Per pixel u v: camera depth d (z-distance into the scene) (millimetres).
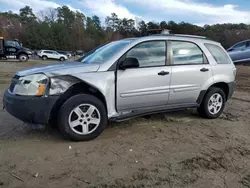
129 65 4125
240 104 7059
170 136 4344
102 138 4168
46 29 80188
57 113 3963
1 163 3252
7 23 83562
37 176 2973
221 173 3189
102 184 2848
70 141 3996
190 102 5066
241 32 56844
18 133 4312
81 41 84625
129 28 92625
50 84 3752
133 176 3033
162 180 2975
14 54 27922
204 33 66000
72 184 2836
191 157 3574
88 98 3967
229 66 5539
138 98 4375
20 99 3746
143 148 3822
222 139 4309
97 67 4098
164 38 4738
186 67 4844
